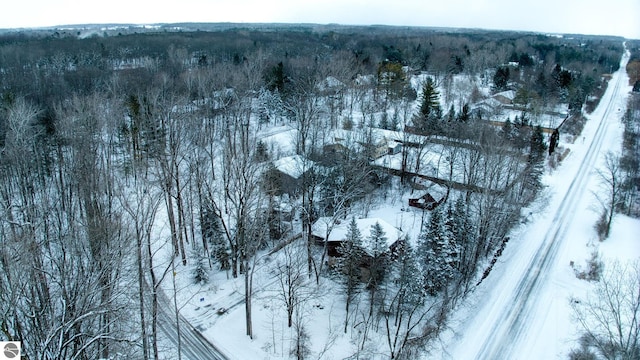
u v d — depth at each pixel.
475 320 39.31
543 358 35.41
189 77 83.12
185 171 53.91
